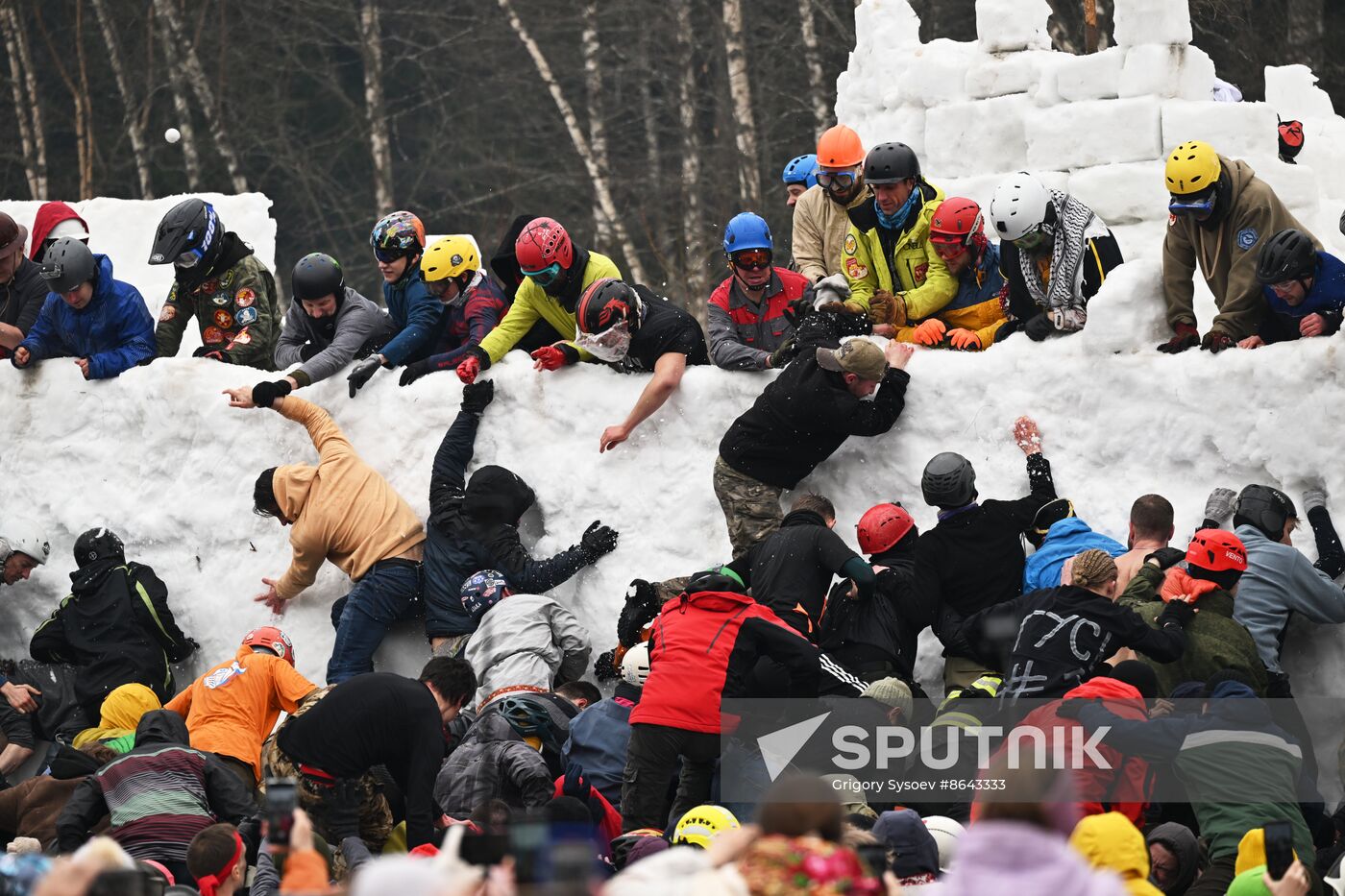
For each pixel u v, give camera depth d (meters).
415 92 65.38
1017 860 11.08
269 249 31.08
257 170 63.44
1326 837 17.42
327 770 17.36
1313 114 34.47
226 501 24.61
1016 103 25.97
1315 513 19.00
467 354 23.20
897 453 21.08
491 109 63.38
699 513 21.98
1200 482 19.72
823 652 19.62
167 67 61.09
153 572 24.39
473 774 18.47
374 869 10.42
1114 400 20.11
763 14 59.00
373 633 22.80
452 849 10.66
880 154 21.36
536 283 22.44
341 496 23.12
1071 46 48.47
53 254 25.36
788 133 56.28
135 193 62.66
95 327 25.84
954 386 20.84
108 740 21.23
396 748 17.45
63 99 64.12
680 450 22.14
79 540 24.30
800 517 20.19
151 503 25.17
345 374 24.12
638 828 18.14
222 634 24.39
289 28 64.50
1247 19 50.50
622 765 19.05
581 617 22.42
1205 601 18.34
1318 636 19.00
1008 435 20.62
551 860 10.77
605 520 22.45
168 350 25.97
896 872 15.21
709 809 16.78
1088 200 25.00
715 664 18.25
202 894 15.85
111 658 23.66
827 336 21.00
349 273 60.03
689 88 55.78
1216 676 17.20
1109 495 20.08
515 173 61.03
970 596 19.69
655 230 56.44
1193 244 20.11
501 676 21.02
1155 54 24.88
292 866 11.91
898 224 21.59
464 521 22.47
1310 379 19.06
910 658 19.72
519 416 23.08
